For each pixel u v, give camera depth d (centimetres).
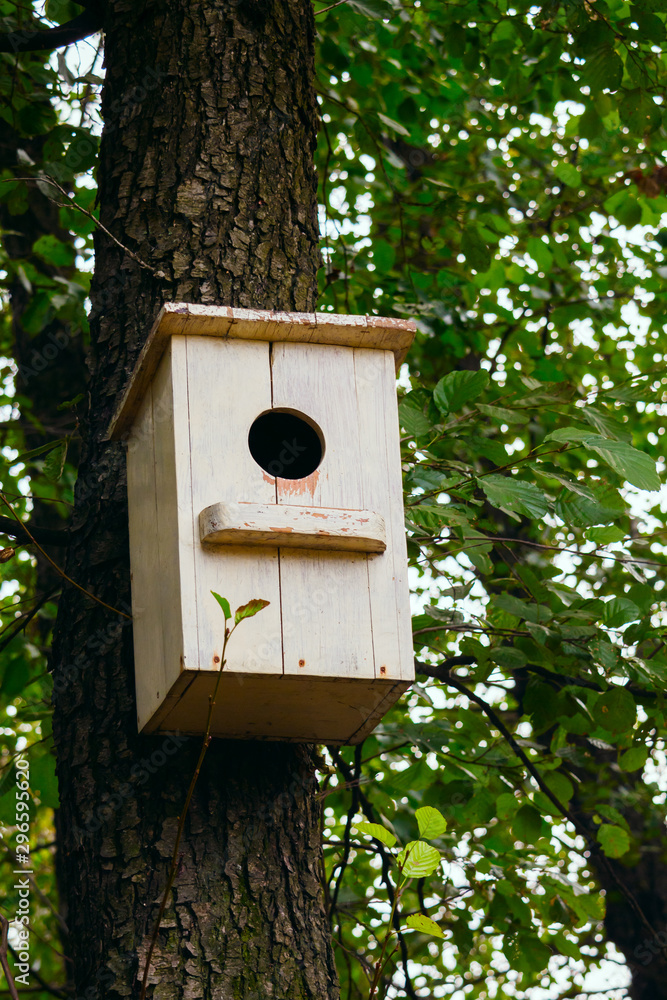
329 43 494
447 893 445
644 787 627
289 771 237
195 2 290
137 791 225
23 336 515
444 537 322
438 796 388
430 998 621
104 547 254
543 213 605
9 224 527
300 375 240
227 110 279
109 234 256
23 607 436
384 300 493
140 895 213
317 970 216
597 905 403
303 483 231
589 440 284
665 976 586
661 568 501
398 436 242
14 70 419
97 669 240
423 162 620
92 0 314
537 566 499
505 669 358
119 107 284
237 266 263
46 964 510
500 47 508
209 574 215
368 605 223
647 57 453
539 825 362
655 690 346
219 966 207
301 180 282
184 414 228
